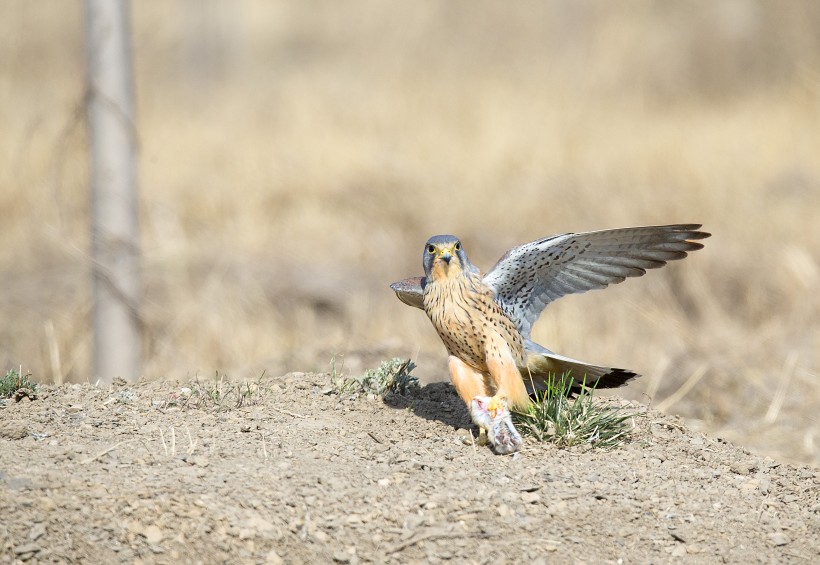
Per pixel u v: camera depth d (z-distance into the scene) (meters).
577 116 24.39
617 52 29.08
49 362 12.49
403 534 6.15
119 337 12.52
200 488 6.31
